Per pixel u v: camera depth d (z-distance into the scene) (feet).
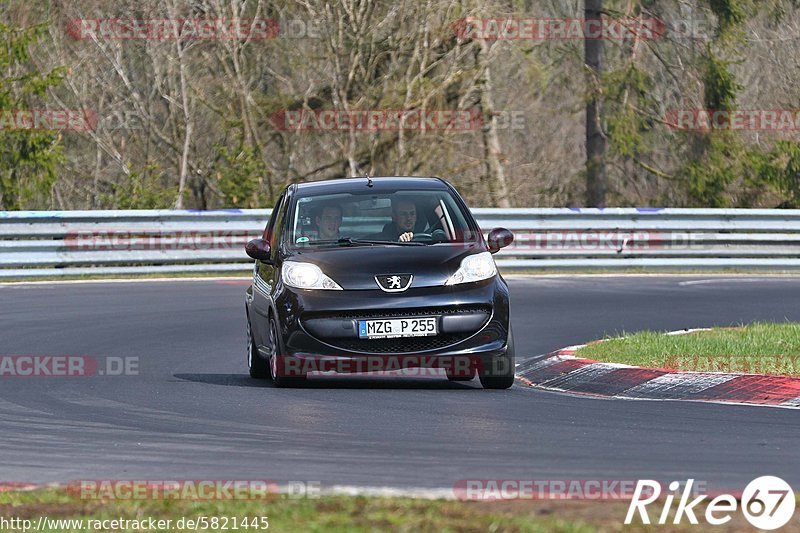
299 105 354.74
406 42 342.64
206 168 375.66
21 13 368.68
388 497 66.64
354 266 115.96
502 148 425.69
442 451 84.43
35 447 87.76
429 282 114.73
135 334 162.71
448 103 349.82
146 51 364.17
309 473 77.05
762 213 263.49
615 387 116.16
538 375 127.44
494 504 65.10
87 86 382.22
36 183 333.42
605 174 400.06
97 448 87.15
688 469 77.30
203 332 165.27
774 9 412.98
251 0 354.13
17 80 333.21
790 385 107.14
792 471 76.54
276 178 367.45
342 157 353.31
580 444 86.63
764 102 442.91
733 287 223.30
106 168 393.70
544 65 388.57
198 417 100.73
